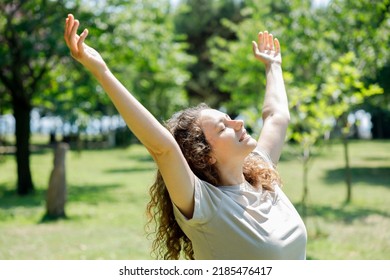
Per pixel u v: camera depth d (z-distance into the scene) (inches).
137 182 1013.2
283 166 1283.2
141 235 502.0
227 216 123.1
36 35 733.3
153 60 871.7
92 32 734.5
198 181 124.2
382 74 806.5
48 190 611.5
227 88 1392.7
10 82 818.2
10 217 610.9
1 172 1227.9
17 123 841.5
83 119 1619.1
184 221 123.4
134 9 829.2
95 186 954.1
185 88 2143.2
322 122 501.4
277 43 179.3
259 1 1011.9
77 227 550.0
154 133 117.5
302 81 764.6
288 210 135.3
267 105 166.4
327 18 704.4
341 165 1250.6
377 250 423.8
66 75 860.6
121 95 118.0
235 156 131.3
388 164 1226.0
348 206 678.5
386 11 609.6
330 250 428.1
